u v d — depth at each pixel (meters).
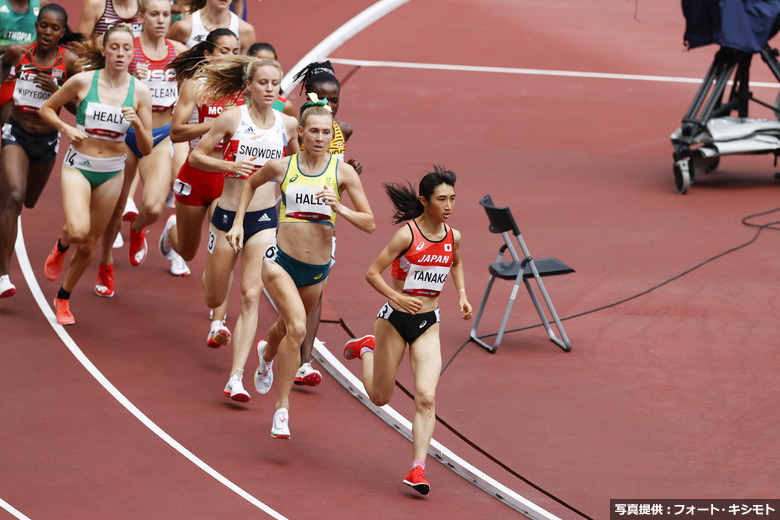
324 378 32.50
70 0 82.38
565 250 43.12
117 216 35.38
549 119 63.81
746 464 28.06
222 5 39.19
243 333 29.30
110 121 31.61
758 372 33.41
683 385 32.44
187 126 31.25
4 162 34.06
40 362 31.41
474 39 84.38
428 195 25.42
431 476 27.41
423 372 26.02
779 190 52.44
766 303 38.62
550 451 28.44
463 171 53.00
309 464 27.28
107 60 31.31
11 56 35.16
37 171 35.50
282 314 26.95
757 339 35.75
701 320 37.12
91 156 31.98
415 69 74.12
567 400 31.30
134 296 36.84
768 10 50.53
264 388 29.95
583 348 34.88
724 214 48.34
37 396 29.41
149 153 32.47
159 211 35.97
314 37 80.56
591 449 28.61
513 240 43.88
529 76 74.00
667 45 86.56
